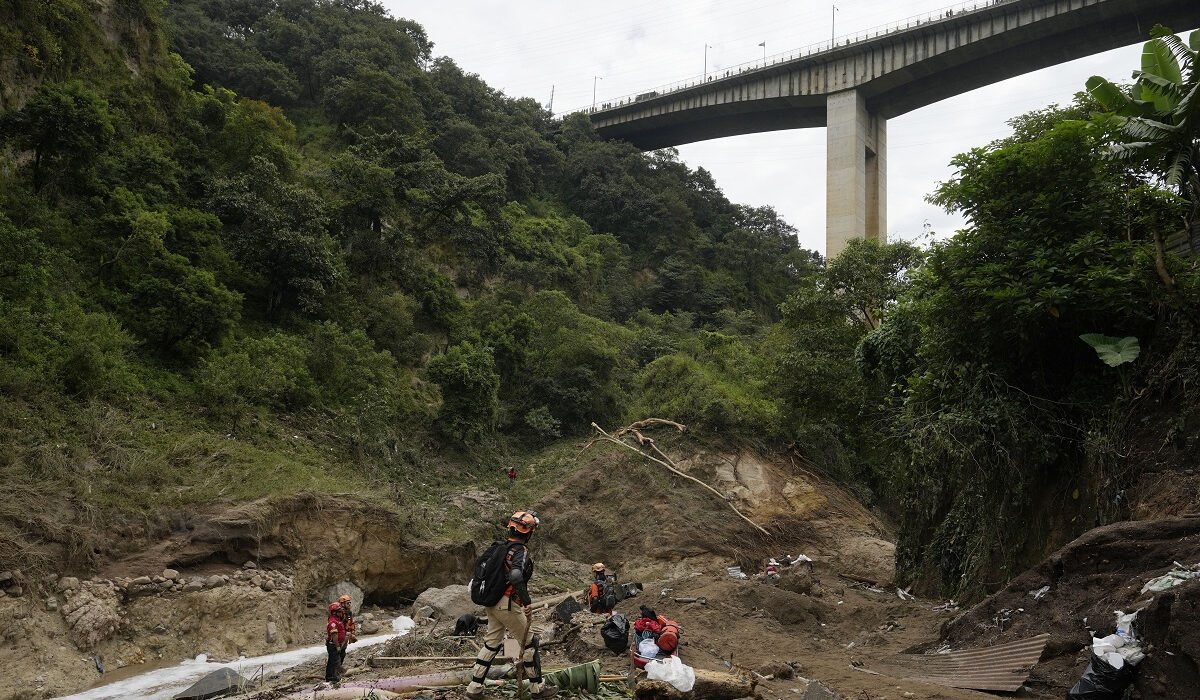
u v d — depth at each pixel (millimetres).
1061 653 8180
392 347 38094
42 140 26875
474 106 73000
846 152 62219
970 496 15859
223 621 18172
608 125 83188
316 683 10688
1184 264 11773
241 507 20812
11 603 15148
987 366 14445
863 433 28219
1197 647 6320
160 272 27656
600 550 32531
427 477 32344
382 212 41000
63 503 18016
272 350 29859
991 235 13727
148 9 37781
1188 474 10320
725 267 72812
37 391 20812
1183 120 12078
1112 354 12039
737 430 36906
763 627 12633
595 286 61531
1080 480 13078
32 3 29359
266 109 46031
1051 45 55906
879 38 60312
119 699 13781
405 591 24750
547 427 39531
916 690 8195
